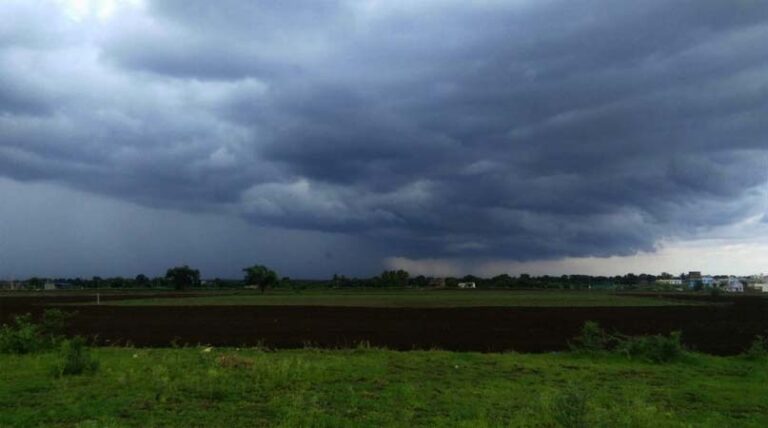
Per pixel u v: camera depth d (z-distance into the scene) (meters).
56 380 15.54
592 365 19.84
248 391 14.19
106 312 50.38
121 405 12.71
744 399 14.55
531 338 30.53
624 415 12.07
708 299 94.00
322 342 28.14
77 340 18.78
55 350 22.02
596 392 14.81
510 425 11.39
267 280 131.88
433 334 32.16
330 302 73.81
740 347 27.75
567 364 19.95
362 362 19.17
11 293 127.88
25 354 21.20
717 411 13.30
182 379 15.52
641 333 34.25
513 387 15.30
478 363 19.55
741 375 18.53
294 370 16.52
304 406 12.62
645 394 14.79
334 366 17.97
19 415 11.76
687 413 12.95
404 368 18.20
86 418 11.69
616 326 38.62
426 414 12.31
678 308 60.41
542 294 126.62
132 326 36.69
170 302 73.62
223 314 47.56
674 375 18.14
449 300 84.19
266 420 11.66
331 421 11.45
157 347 25.98
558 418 10.92
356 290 157.38
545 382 16.22
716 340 30.75
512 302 77.25
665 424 11.82
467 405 13.01
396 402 13.27
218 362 17.70
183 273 147.50
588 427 10.73
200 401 13.17
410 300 83.56
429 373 17.36
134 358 19.61
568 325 38.34
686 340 30.78
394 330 34.31
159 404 12.84
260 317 44.47
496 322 40.53
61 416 11.83
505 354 22.58
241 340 29.00
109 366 17.72
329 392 14.22
